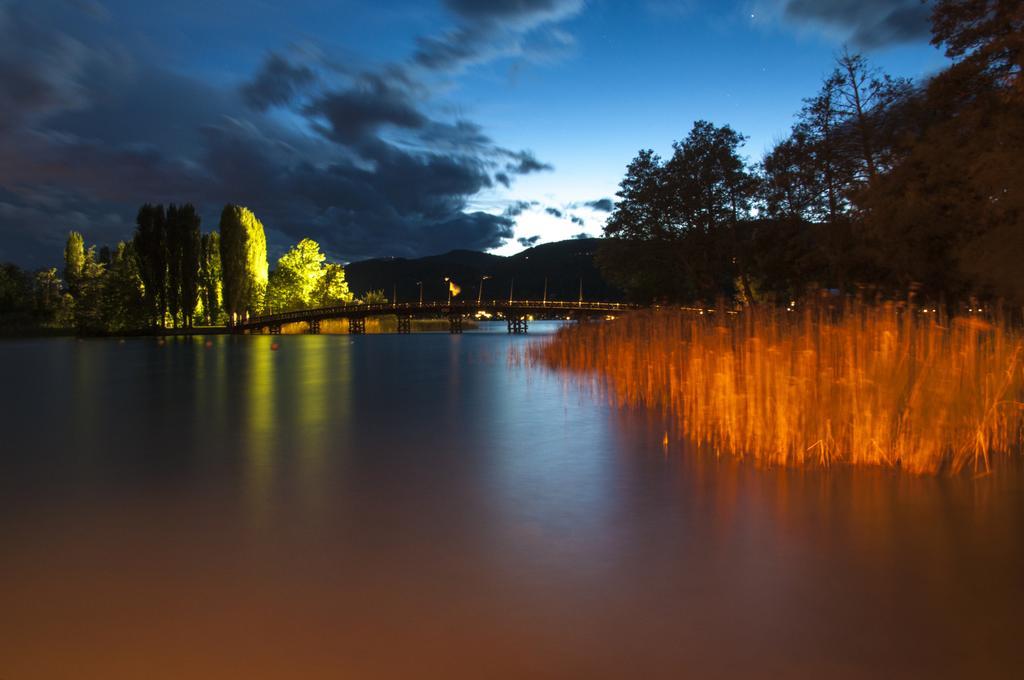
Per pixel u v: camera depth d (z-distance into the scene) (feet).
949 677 13.15
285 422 47.91
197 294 288.10
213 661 13.98
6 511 25.57
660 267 157.89
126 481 30.42
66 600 17.10
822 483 27.50
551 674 13.37
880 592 17.04
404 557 20.11
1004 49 69.15
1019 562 18.92
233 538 22.06
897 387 30.86
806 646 14.39
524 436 40.52
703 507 24.73
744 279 136.77
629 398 55.47
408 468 32.48
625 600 16.83
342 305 315.78
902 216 74.84
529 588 17.63
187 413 53.62
